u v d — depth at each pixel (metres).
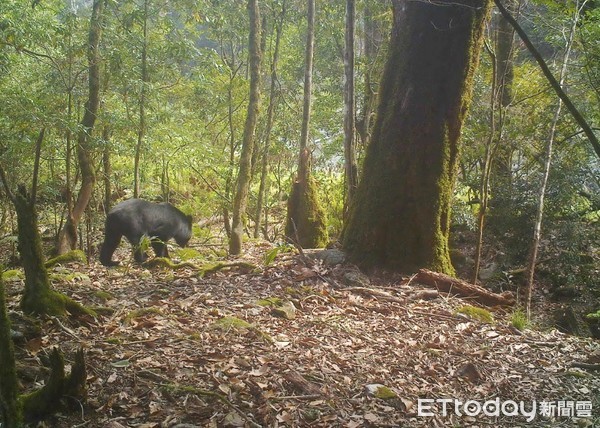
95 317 5.85
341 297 7.45
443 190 8.47
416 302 7.50
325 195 14.61
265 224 14.52
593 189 10.85
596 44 8.62
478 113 10.79
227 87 14.17
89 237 10.79
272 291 7.38
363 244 8.48
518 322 7.27
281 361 5.31
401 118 8.41
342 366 5.49
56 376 4.11
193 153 13.34
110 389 4.49
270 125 13.53
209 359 5.14
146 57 11.28
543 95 10.64
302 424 4.43
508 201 10.43
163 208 10.02
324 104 15.26
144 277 8.12
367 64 13.02
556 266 9.86
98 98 10.37
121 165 13.73
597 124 10.56
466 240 11.00
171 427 4.11
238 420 4.27
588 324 8.76
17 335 5.02
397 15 8.67
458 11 8.23
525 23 11.66
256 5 10.10
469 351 6.28
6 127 9.59
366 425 4.56
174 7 12.84
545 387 5.70
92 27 10.15
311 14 11.01
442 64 8.32
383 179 8.47
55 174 12.46
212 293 7.18
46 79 10.53
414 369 5.67
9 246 11.37
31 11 9.52
